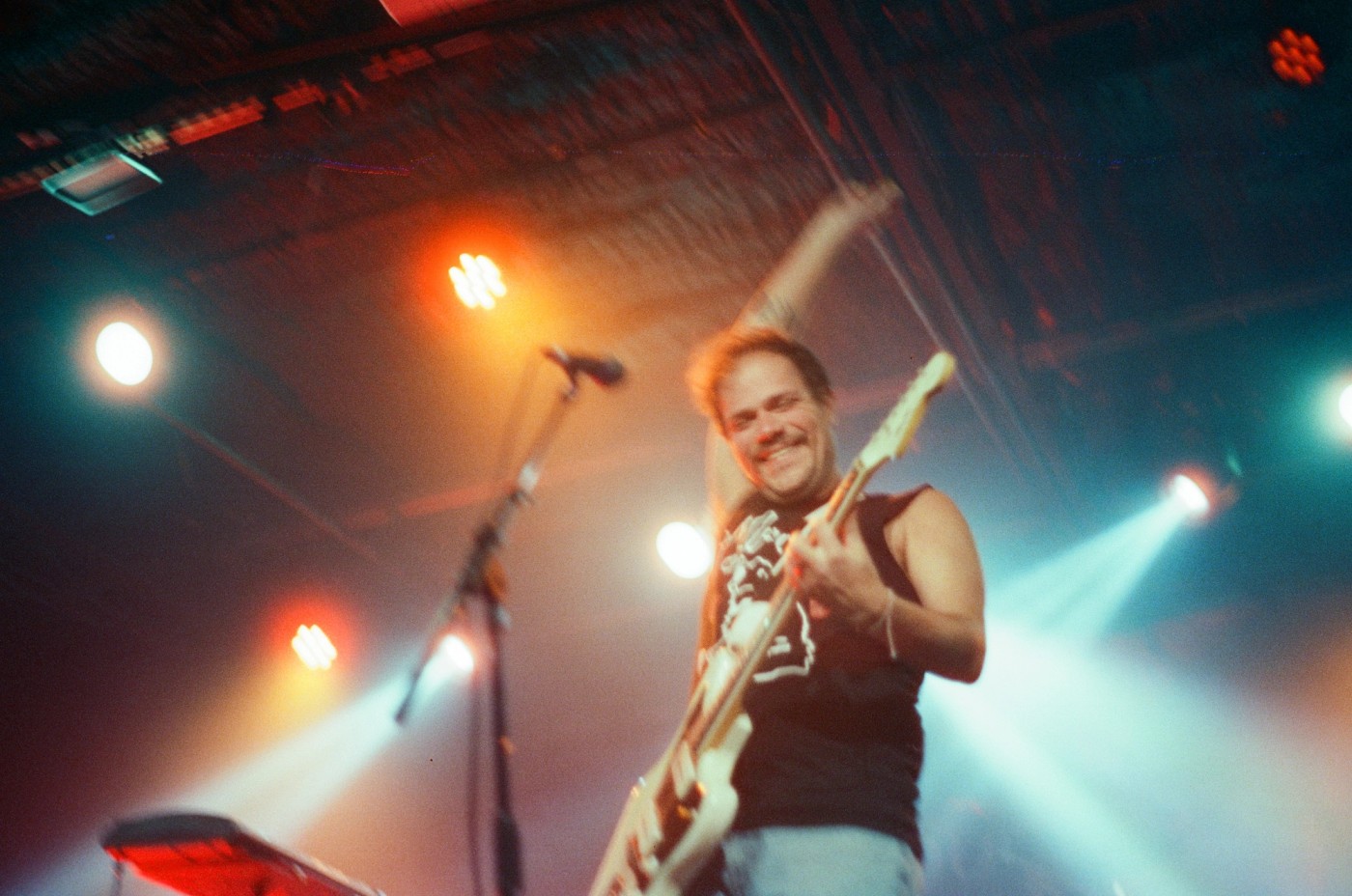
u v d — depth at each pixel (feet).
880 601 6.48
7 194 20.03
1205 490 25.46
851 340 24.21
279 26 17.84
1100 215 21.29
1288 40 18.28
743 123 19.84
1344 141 19.89
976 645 6.77
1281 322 23.31
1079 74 18.99
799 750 6.89
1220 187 20.85
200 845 11.91
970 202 20.92
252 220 21.57
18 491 27.17
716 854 7.07
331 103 19.16
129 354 22.95
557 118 19.76
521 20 17.80
